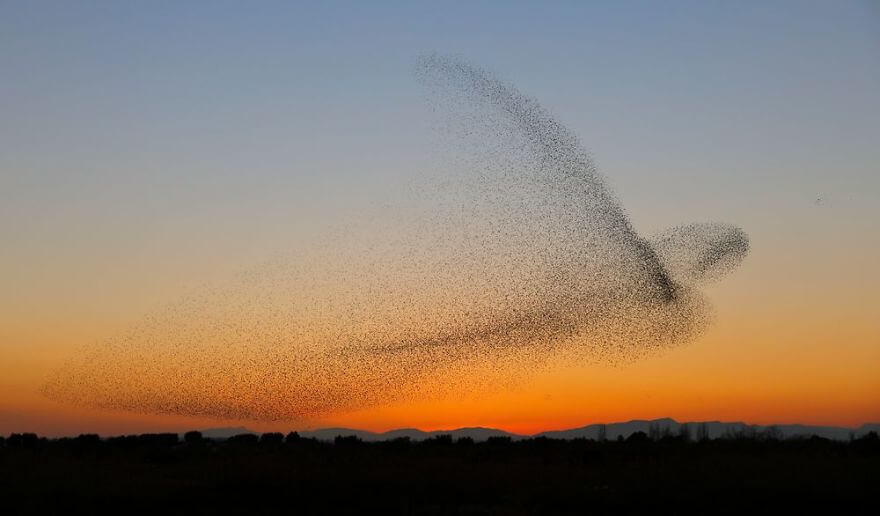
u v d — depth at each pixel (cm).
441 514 3525
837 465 4247
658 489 3800
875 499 3588
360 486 4062
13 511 3497
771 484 3775
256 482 4016
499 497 3981
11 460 4988
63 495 3791
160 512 3562
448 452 7006
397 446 7438
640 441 6819
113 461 5881
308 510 3594
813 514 3422
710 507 3553
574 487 4009
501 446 7862
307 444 8012
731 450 5578
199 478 4478
